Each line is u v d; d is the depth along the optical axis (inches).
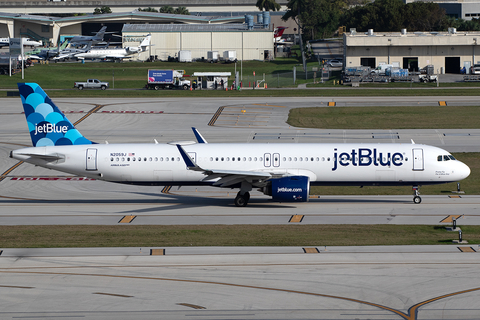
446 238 5600.4
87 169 7618.1
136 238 5708.7
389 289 4062.5
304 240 5546.3
